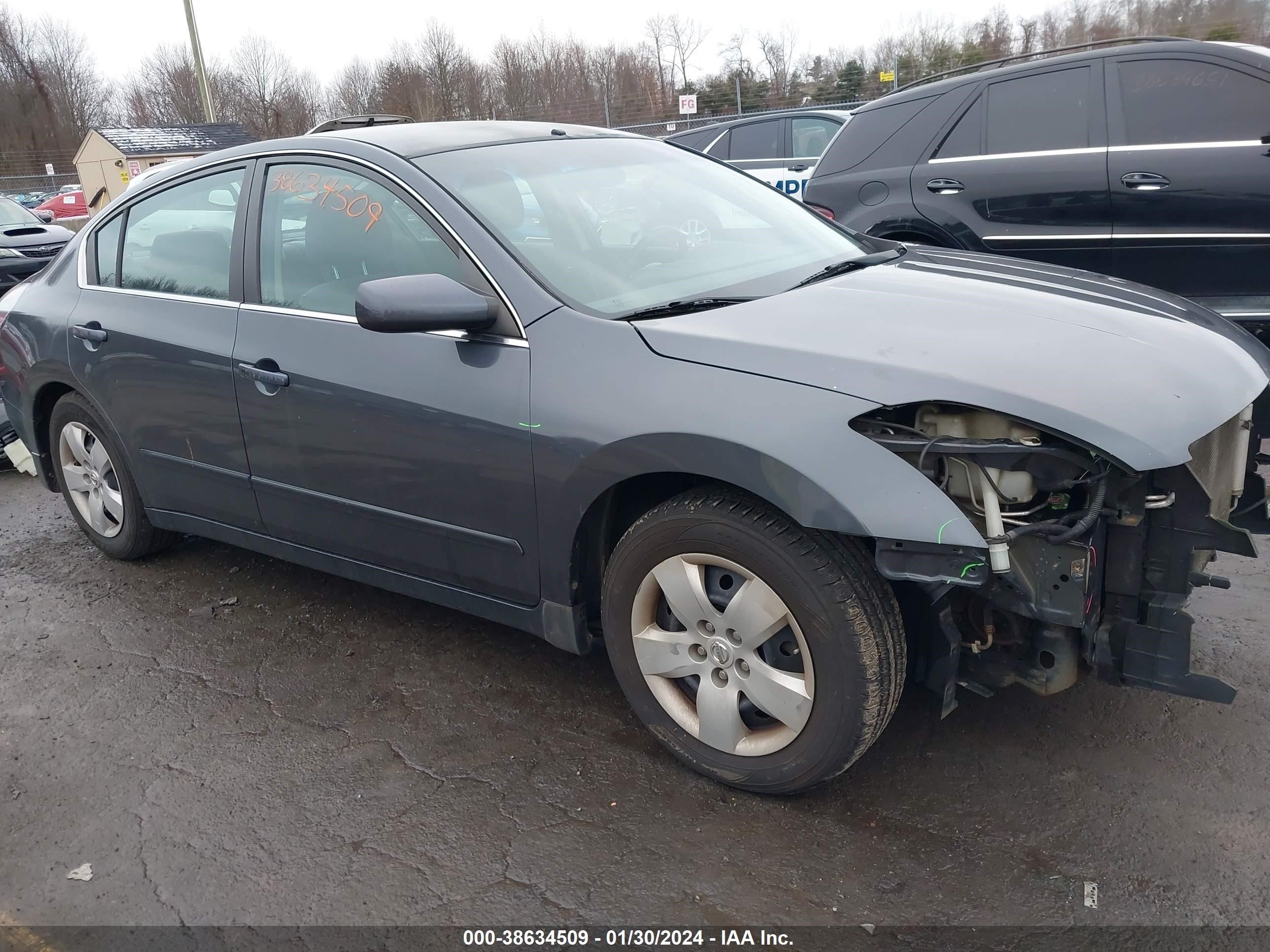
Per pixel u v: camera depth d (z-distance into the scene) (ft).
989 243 19.29
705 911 7.32
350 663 11.28
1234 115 17.07
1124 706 9.50
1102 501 7.02
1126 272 18.30
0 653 11.94
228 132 127.34
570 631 9.18
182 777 9.30
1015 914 7.13
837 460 7.17
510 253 9.19
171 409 11.88
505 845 8.14
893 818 8.18
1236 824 7.86
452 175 9.91
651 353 8.18
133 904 7.73
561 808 8.56
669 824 8.28
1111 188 17.98
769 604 7.82
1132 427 6.92
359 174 10.29
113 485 13.89
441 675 10.92
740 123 34.42
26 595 13.58
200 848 8.32
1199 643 10.55
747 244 10.73
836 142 21.48
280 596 13.10
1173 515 7.51
